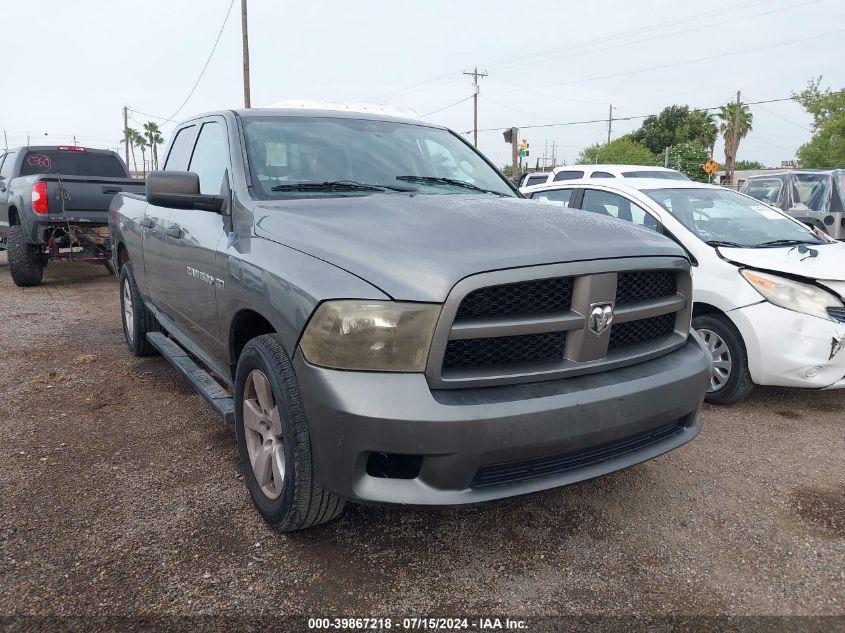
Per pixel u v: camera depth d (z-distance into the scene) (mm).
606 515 3217
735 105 50250
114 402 4668
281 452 2836
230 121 3812
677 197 5555
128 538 2926
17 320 7383
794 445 4082
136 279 5355
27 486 3398
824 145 44312
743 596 2609
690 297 3086
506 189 4242
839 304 4387
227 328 3301
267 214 3121
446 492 2377
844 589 2656
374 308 2357
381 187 3639
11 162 10961
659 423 2773
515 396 2426
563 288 2572
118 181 9688
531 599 2574
